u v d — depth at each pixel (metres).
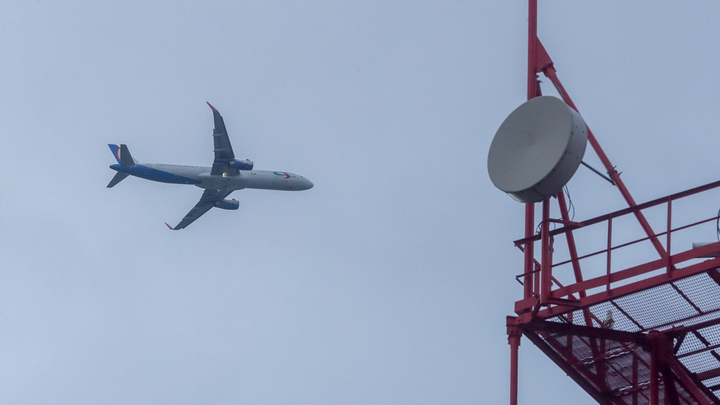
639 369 71.81
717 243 56.84
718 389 69.06
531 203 68.56
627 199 72.56
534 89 73.31
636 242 62.69
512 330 68.06
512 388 66.06
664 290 62.69
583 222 64.94
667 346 67.19
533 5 75.69
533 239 68.38
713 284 60.53
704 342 67.94
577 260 67.12
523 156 66.06
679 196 60.78
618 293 61.22
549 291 63.50
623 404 75.62
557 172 62.84
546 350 71.62
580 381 74.19
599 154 75.50
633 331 70.44
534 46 74.44
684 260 58.56
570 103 73.00
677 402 67.12
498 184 66.75
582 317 70.56
